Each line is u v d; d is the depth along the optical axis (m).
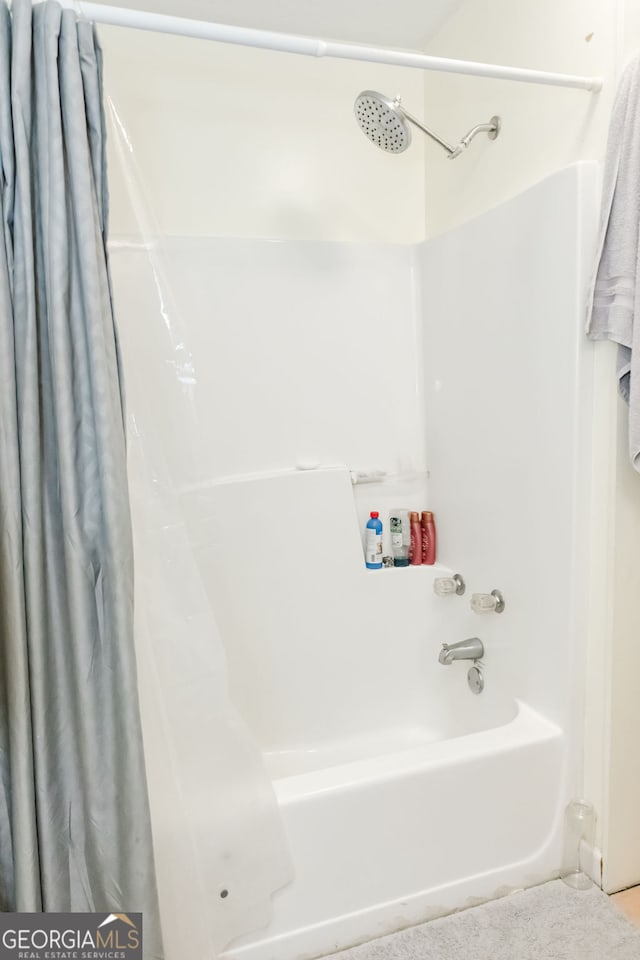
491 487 1.78
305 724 1.99
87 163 1.03
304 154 2.01
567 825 1.51
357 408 2.11
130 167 1.19
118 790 1.09
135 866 1.08
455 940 1.35
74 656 1.08
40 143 1.03
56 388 1.03
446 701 2.01
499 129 1.72
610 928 1.38
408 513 2.14
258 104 1.94
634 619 1.43
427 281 2.07
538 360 1.54
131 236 1.20
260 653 1.94
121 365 1.12
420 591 2.07
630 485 1.38
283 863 1.25
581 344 1.39
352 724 2.04
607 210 1.29
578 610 1.46
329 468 2.04
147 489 1.20
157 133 1.86
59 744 1.11
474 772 1.40
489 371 1.76
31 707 1.06
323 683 2.01
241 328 1.96
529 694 1.62
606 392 1.38
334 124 2.03
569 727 1.49
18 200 1.02
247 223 1.97
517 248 1.60
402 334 2.14
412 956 1.32
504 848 1.45
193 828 1.19
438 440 2.08
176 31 1.09
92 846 1.12
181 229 1.90
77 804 1.14
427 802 1.36
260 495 1.94
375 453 2.14
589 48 1.38
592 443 1.42
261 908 1.25
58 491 1.09
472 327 1.83
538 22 1.54
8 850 1.09
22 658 1.03
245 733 1.25
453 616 1.98
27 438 1.03
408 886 1.37
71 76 1.02
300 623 1.98
